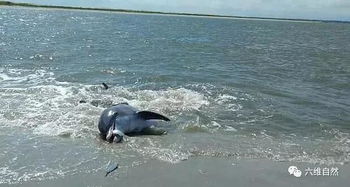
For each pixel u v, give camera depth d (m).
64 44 33.81
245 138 12.19
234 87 18.88
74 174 9.30
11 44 31.67
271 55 33.97
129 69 22.59
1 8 131.38
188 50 34.50
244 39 53.88
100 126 11.99
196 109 14.97
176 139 11.88
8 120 12.80
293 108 15.74
